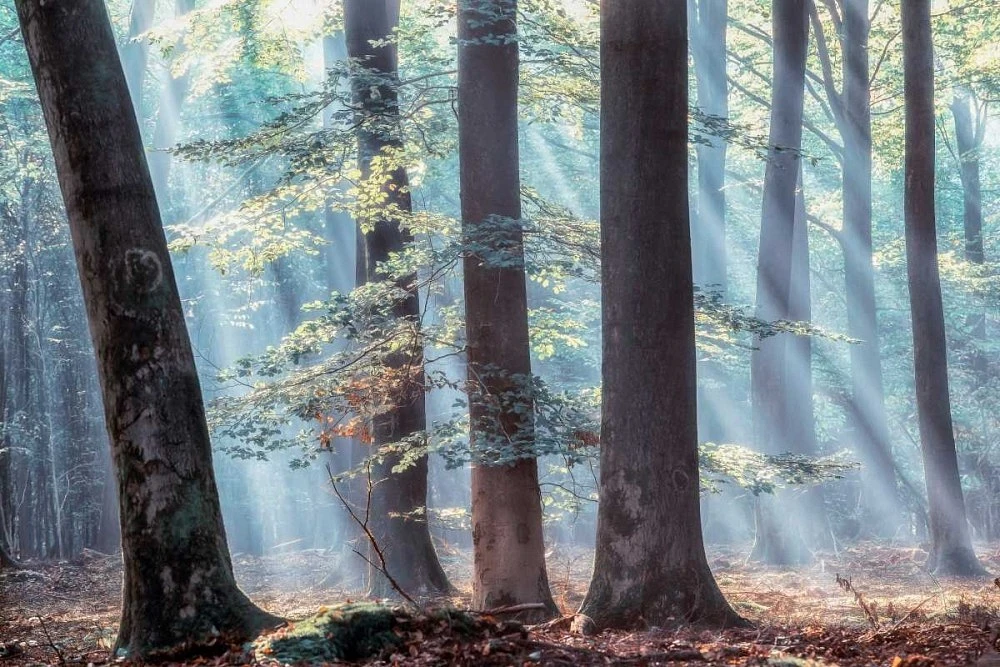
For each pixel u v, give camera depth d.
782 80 22.44
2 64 32.91
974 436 31.20
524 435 12.52
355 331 12.98
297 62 26.70
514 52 13.62
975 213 39.38
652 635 8.81
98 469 31.73
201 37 24.50
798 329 13.68
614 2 10.23
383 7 17.19
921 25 20.12
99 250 7.79
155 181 29.48
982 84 34.12
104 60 7.91
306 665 6.48
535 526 12.96
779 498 22.59
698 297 13.57
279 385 13.54
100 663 7.32
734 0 32.62
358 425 13.84
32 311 30.34
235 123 35.25
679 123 10.21
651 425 10.02
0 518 23.59
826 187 40.16
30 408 29.94
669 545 9.92
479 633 7.24
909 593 16.61
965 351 33.16
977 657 7.20
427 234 15.33
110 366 7.78
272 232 18.02
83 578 21.58
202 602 7.58
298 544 31.97
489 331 13.04
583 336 28.17
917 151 20.22
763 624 10.18
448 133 16.19
